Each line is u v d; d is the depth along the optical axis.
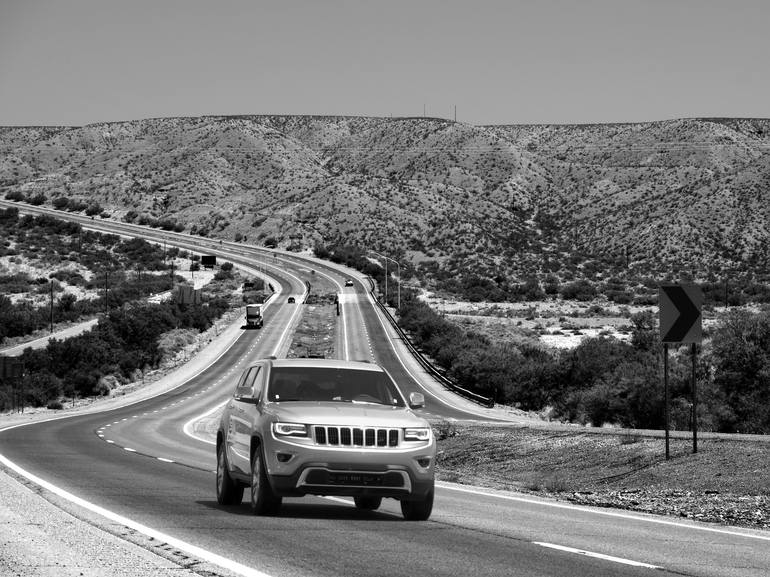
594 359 80.25
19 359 97.81
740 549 11.39
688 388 45.78
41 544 9.92
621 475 20.67
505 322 154.12
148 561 9.15
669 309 21.00
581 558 10.51
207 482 19.16
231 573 8.91
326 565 9.62
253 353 119.19
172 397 87.25
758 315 42.28
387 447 12.59
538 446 26.27
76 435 38.88
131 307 146.12
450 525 12.95
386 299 168.12
